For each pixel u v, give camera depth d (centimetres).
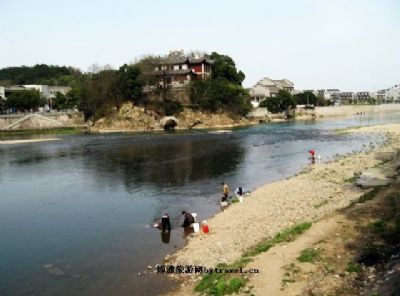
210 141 8194
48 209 3394
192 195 3725
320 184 3725
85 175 4856
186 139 8725
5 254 2397
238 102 14100
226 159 5775
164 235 2662
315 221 2489
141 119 12325
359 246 1969
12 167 5591
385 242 1984
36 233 2777
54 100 15950
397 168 4097
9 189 4231
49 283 1992
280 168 5025
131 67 12825
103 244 2525
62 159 6219
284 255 1945
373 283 1553
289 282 1653
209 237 2514
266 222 2677
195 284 1872
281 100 17088
